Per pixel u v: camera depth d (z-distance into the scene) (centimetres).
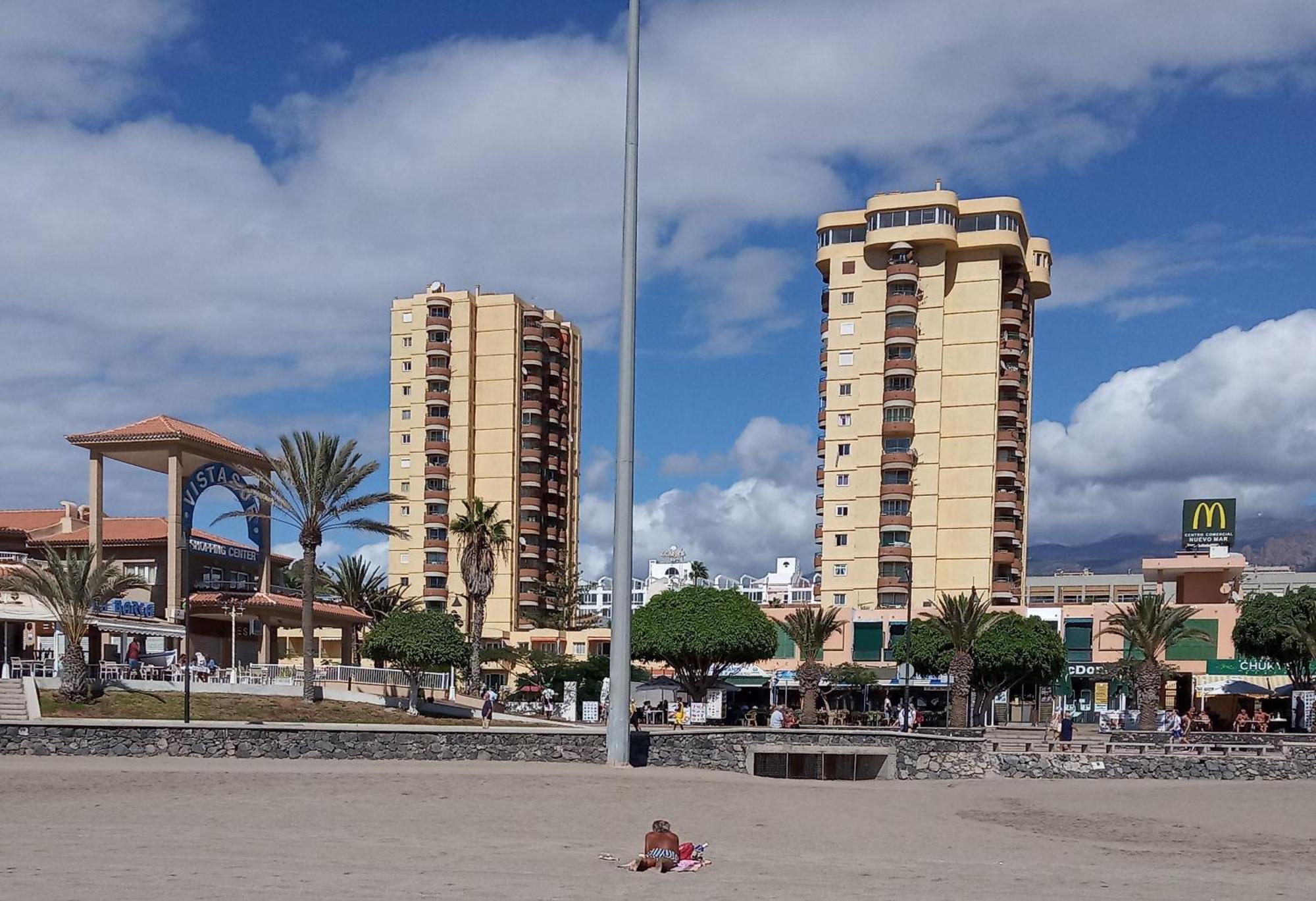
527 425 13350
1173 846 2792
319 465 5747
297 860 2000
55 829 2339
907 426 10562
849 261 10962
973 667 6994
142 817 2591
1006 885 2017
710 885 1916
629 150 4100
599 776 3922
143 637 7050
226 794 3123
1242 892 2011
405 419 13038
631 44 4131
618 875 2006
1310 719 6234
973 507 10456
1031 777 5016
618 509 4141
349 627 8075
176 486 7112
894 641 9262
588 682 8688
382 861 2039
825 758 4703
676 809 3231
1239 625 7456
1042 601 16388
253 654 8200
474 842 2403
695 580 18238
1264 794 4316
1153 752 5128
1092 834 3038
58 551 7975
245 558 8362
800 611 7006
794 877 2062
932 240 10631
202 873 1795
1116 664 8625
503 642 11588
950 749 5112
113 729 4078
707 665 7831
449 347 13088
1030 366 11788
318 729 4256
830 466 10794
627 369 4069
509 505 12950
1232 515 9444
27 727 4012
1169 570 9381
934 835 2914
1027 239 11594
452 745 4359
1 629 6462
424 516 12794
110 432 7250
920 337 10750
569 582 13450
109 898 1552
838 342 10900
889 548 10444
